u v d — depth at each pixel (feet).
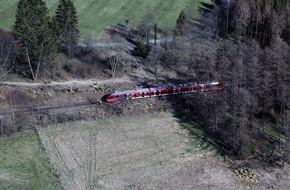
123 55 548.31
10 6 621.72
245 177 418.10
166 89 497.46
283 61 478.18
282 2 591.78
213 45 568.00
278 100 474.08
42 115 458.09
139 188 393.29
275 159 439.63
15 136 436.76
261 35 568.00
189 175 413.80
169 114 488.02
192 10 650.43
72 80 502.38
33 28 474.08
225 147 451.53
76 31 529.45
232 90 461.37
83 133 448.65
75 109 470.39
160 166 419.54
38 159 412.36
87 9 636.07
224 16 606.14
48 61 490.08
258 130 468.34
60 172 400.67
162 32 599.57
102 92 495.00
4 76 483.51
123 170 410.52
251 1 587.68
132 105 485.15
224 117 468.34
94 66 521.65
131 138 448.24
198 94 500.74
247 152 437.99
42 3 493.77
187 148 444.96
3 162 404.36
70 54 524.11
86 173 403.13
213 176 415.44
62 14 515.09
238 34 577.02
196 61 543.39
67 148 428.56
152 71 540.93
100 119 468.34
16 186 380.37
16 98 466.70
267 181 416.05
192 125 475.72
